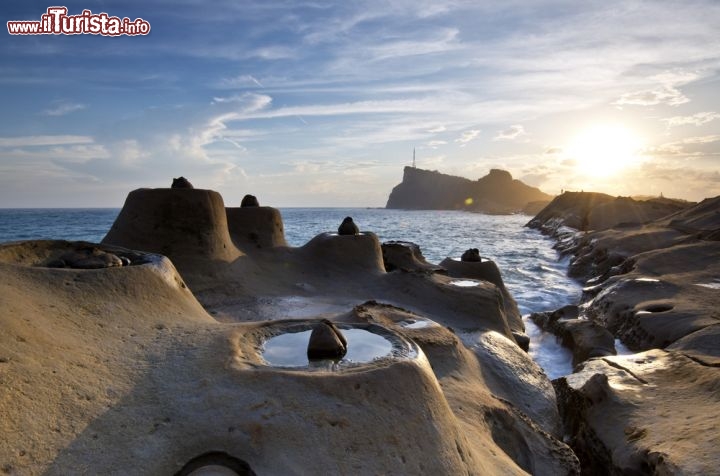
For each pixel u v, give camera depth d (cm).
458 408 784
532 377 1092
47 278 631
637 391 960
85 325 582
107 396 478
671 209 6994
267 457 440
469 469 543
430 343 941
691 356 1047
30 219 10181
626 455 785
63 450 411
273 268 1509
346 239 1678
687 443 728
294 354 587
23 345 487
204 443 448
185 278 1173
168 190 1227
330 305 1255
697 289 1842
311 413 474
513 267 3956
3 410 411
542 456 792
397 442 486
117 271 696
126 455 428
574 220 7731
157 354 564
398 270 1553
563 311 1908
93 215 13425
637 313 1633
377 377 521
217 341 592
